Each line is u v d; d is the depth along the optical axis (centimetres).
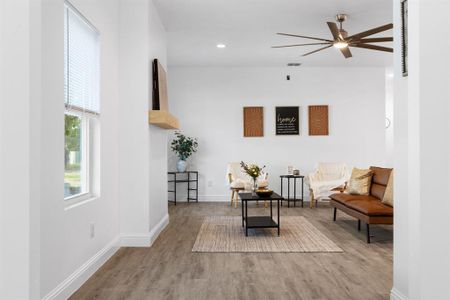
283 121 761
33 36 164
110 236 351
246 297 246
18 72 160
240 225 499
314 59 699
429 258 172
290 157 763
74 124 300
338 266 315
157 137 440
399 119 230
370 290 259
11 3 160
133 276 289
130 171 385
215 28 513
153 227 415
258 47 611
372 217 387
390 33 546
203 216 573
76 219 265
